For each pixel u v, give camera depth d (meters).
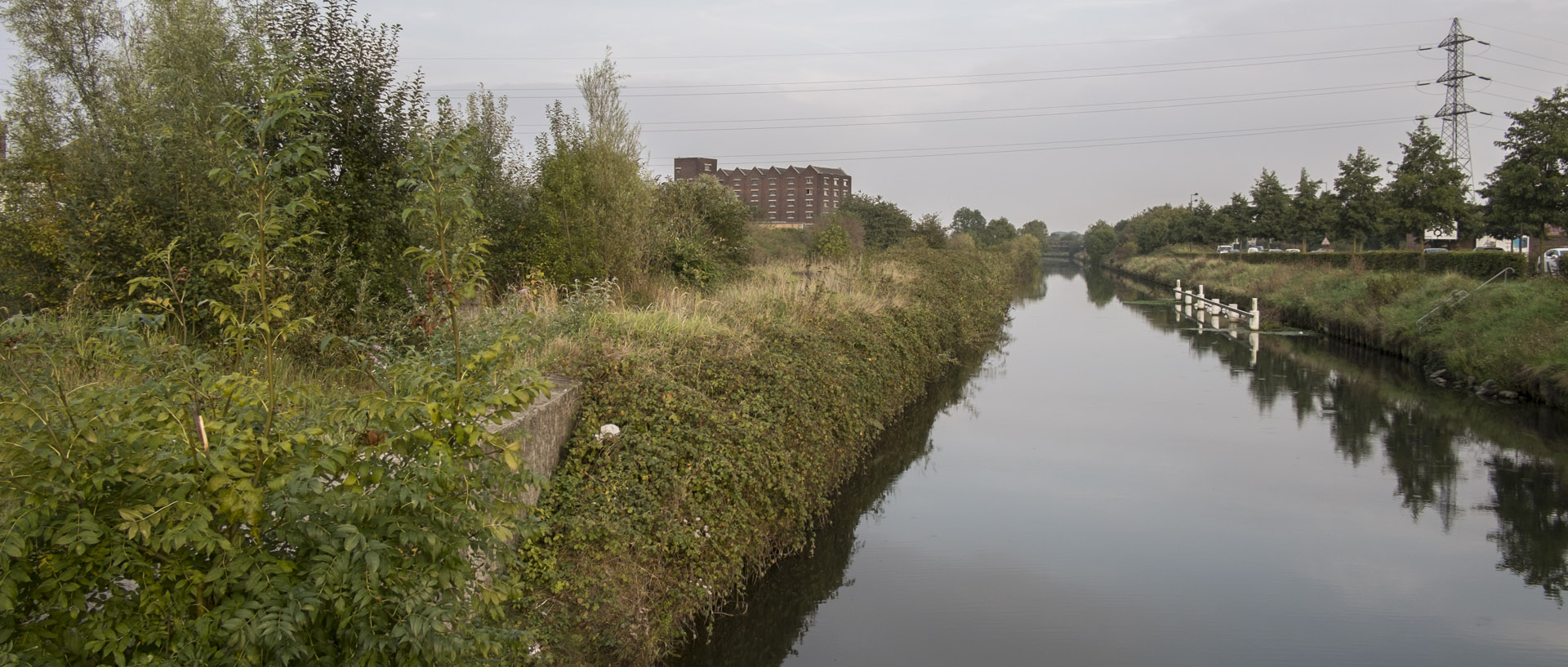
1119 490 10.37
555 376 7.59
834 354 10.46
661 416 7.01
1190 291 35.12
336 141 8.76
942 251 28.69
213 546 2.61
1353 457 11.77
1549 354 14.56
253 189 3.61
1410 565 8.08
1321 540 8.72
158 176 8.02
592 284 11.01
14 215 8.06
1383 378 17.92
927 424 13.76
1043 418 14.21
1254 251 56.41
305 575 2.83
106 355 3.66
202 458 2.73
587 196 14.09
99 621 2.59
